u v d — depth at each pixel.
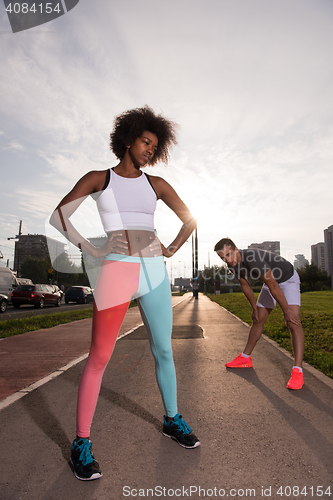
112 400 3.08
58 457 2.05
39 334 7.82
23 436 2.34
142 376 3.93
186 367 4.34
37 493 1.68
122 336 7.11
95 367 1.93
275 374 3.97
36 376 4.00
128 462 1.98
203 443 2.21
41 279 71.94
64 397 3.20
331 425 2.49
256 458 2.01
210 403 2.99
